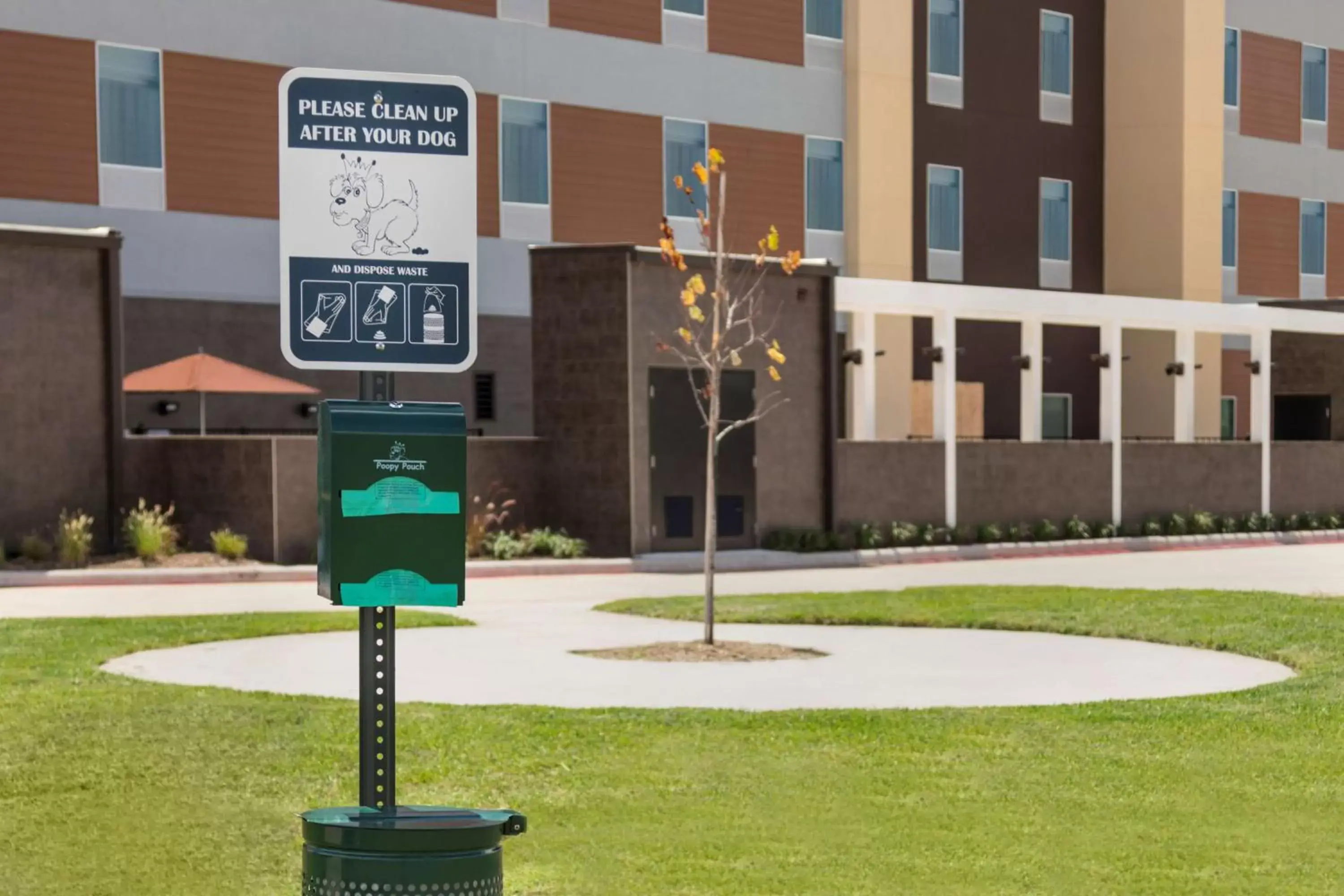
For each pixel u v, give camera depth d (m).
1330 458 49.22
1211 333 54.09
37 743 11.75
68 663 16.14
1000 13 50.62
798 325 35.88
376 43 38.12
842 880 8.61
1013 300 40.78
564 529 33.59
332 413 6.38
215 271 36.06
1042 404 50.88
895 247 47.06
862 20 46.34
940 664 17.42
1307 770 11.43
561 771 11.20
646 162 42.66
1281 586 29.33
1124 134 52.97
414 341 6.71
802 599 24.80
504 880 8.54
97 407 29.92
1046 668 17.09
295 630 19.55
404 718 13.09
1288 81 57.97
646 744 12.12
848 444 37.09
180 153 35.62
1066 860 9.03
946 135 49.47
